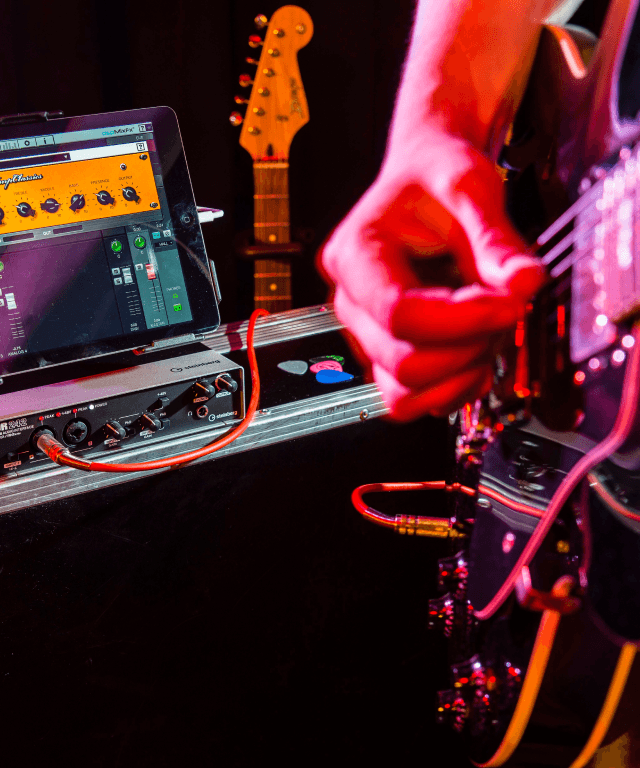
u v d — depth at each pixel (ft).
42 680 2.33
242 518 2.65
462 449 2.01
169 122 2.74
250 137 5.14
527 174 1.79
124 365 2.67
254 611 2.72
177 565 2.54
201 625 2.62
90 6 5.13
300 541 2.77
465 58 1.66
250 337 2.99
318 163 6.29
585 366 1.51
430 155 1.36
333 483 2.81
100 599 2.40
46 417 2.27
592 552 1.49
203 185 5.97
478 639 1.83
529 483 1.65
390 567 2.94
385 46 6.04
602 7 4.25
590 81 1.61
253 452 2.63
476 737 1.85
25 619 2.28
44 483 2.26
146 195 2.71
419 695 3.05
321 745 2.95
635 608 1.44
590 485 1.49
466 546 2.02
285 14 4.92
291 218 6.37
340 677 2.94
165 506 2.48
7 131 2.47
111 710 2.48
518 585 1.58
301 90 5.09
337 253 1.39
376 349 1.28
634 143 1.43
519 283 1.02
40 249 2.54
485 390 1.37
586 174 1.57
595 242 1.49
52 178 2.54
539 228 1.72
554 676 1.54
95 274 2.64
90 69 5.26
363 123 6.24
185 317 2.81
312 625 2.85
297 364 3.10
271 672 2.80
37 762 2.37
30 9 4.92
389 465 2.92
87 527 2.34
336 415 2.76
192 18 5.49
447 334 1.12
